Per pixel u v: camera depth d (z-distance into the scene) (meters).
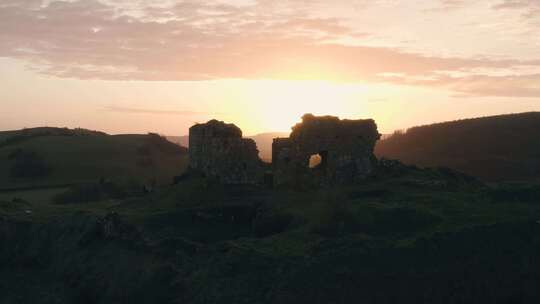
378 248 39.00
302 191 56.94
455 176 61.34
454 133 138.62
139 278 42.38
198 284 39.00
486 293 36.62
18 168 94.56
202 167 63.75
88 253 48.78
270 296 36.28
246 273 38.69
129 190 79.69
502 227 41.09
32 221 56.75
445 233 40.22
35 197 77.38
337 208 45.00
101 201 70.25
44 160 101.25
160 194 60.28
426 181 56.06
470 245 39.28
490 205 47.06
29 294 45.69
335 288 36.47
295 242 41.72
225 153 59.75
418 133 148.62
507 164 105.62
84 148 111.69
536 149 115.19
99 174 96.56
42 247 53.38
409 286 36.72
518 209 45.47
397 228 43.06
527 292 36.81
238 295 37.09
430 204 47.50
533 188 51.19
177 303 38.38
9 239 55.06
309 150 59.38
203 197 55.94
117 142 119.38
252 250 40.75
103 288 43.59
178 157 115.88
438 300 36.16
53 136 125.06
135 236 47.94
